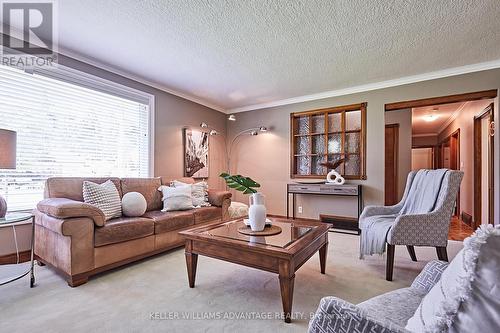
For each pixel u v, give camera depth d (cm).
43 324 147
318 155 438
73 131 292
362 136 393
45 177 268
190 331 142
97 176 315
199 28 234
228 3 199
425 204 231
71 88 289
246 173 514
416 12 208
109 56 292
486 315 48
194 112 459
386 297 105
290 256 149
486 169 389
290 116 462
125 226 232
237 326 146
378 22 222
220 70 332
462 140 498
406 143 470
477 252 54
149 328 144
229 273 224
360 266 240
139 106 367
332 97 421
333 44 262
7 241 241
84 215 203
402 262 252
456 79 325
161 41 258
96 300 175
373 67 321
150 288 194
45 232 222
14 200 247
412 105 354
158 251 268
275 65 315
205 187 375
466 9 204
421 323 67
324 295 183
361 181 396
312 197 440
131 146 356
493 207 324
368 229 239
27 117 254
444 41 255
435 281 109
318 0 195
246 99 467
